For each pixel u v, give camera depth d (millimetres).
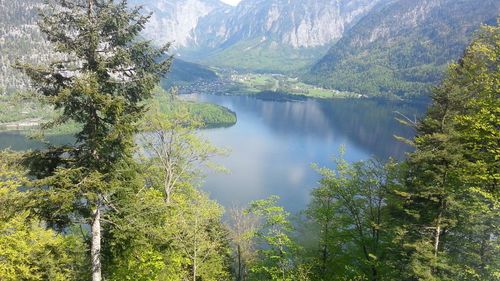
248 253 35656
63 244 22922
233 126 196250
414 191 24281
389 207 27797
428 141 22547
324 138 167375
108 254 19000
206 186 102312
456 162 21859
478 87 22859
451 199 21562
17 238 20469
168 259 22016
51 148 16281
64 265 23172
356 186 29797
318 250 30906
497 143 22297
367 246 29438
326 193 30672
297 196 96438
